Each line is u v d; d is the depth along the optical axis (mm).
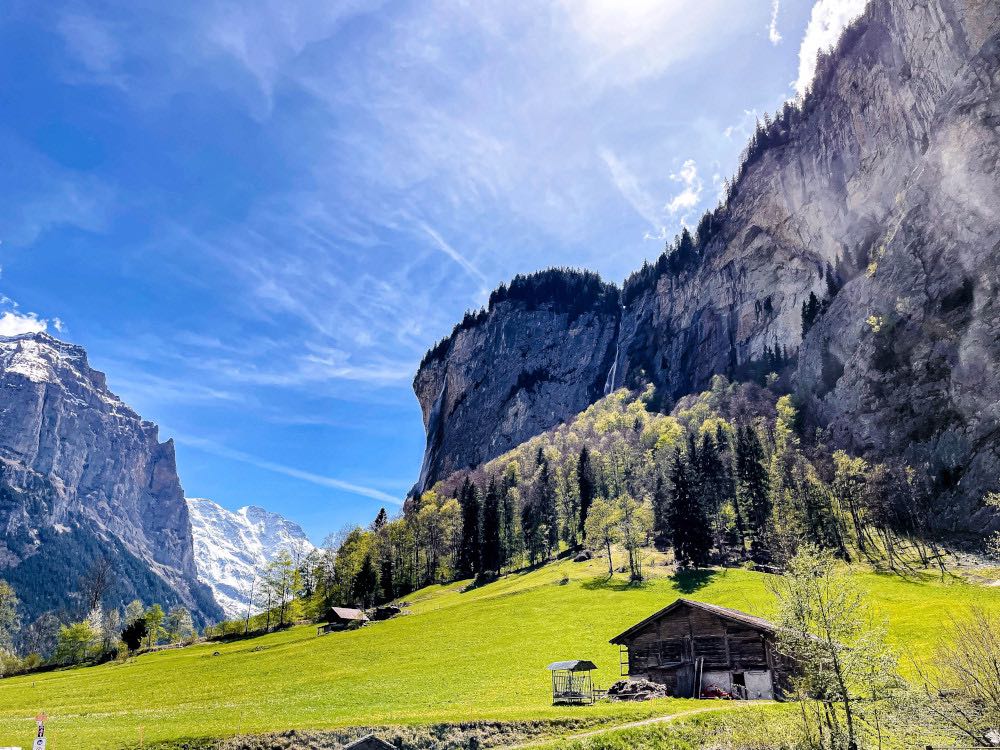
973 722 24391
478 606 99312
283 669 71000
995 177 145750
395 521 184000
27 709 54594
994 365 126750
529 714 36000
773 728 29156
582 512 148000
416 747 32406
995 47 159125
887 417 149375
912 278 161250
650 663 47312
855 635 25938
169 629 177625
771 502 121000
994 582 79125
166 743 33188
